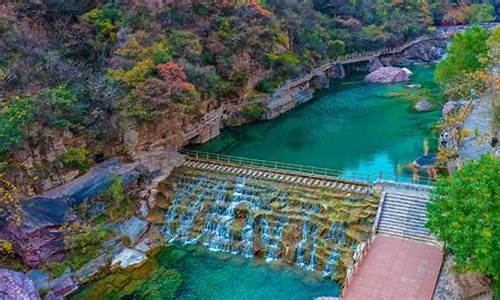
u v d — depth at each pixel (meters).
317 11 106.50
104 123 48.62
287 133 65.75
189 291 36.09
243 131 67.00
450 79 63.91
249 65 71.81
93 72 55.12
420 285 31.17
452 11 137.50
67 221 39.69
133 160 50.00
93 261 39.31
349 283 31.67
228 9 73.00
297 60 82.69
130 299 35.53
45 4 58.84
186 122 59.03
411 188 40.44
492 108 51.59
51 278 36.94
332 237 38.72
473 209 27.00
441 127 58.84
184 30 65.38
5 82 44.12
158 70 53.22
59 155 44.56
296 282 36.38
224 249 41.38
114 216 43.62
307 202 41.56
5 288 30.92
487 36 63.00
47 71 48.25
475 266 26.64
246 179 46.44
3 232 38.06
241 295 35.22
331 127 67.69
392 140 60.97
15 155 41.59
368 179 44.22
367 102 79.50
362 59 104.00
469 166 29.75
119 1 62.81
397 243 35.88
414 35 119.81
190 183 47.94
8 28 50.78
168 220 45.12
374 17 117.56
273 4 87.44
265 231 41.31
